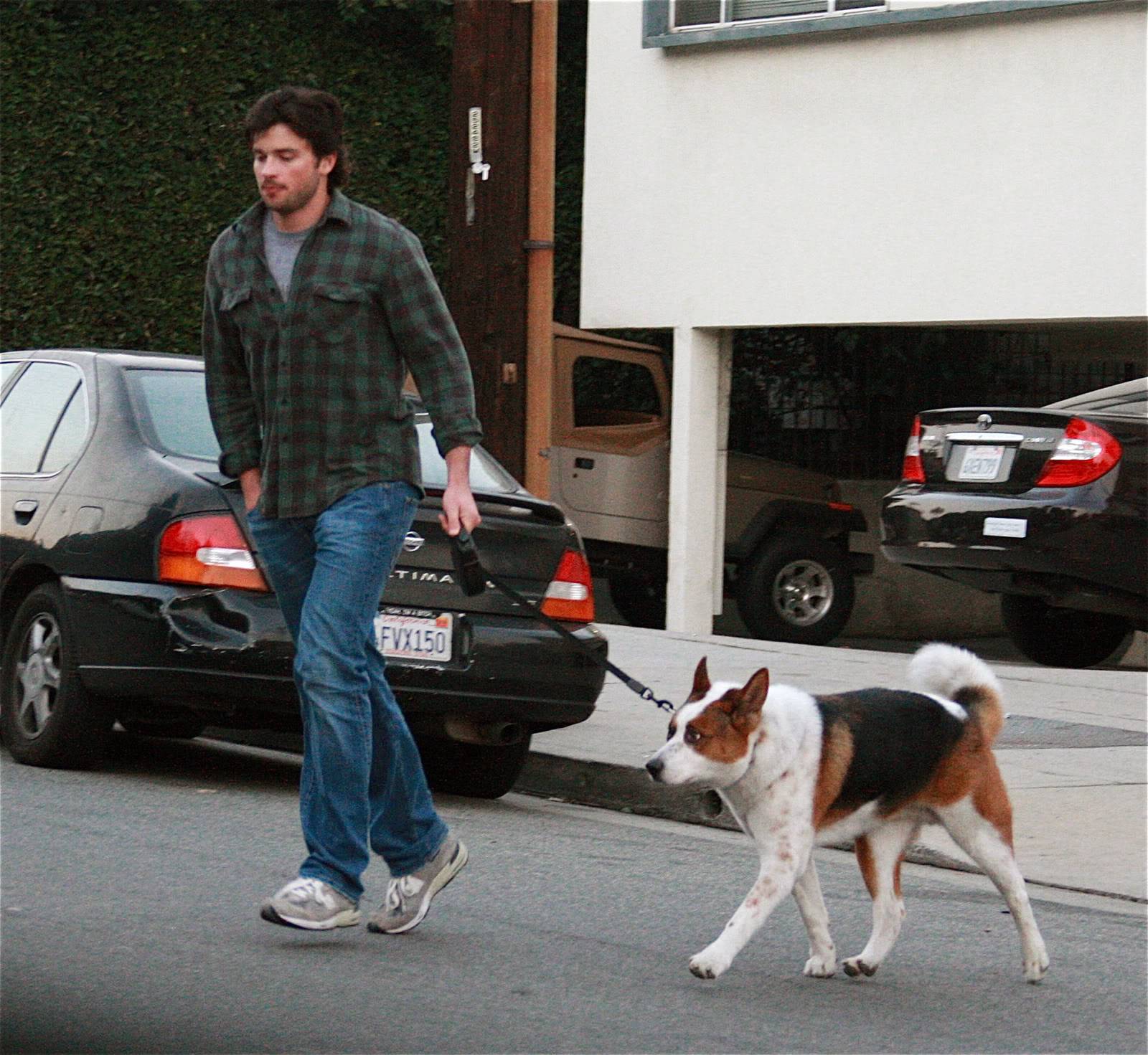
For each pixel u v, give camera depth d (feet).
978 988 26.78
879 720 26.32
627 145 78.07
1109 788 41.01
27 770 39.24
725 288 75.56
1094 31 66.69
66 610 38.27
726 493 76.54
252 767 42.57
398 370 27.20
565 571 39.40
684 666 56.24
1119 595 58.13
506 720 38.65
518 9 71.77
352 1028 22.48
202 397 40.98
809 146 73.46
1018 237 68.85
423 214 93.35
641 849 35.60
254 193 88.33
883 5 71.20
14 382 43.96
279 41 89.04
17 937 25.86
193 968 24.71
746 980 26.40
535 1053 22.02
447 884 27.86
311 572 27.40
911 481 61.72
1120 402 60.03
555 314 97.60
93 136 84.58
